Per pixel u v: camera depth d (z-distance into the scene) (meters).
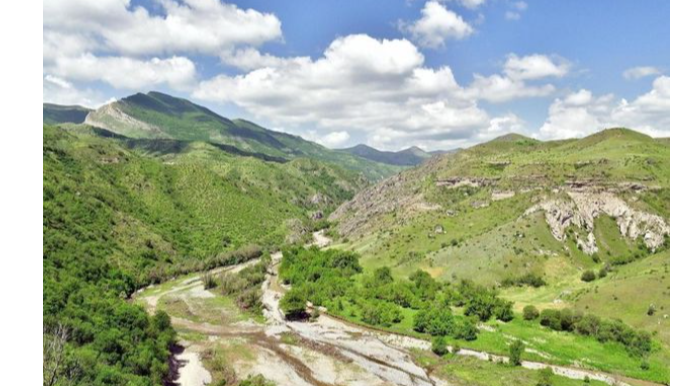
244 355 99.88
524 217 191.38
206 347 104.31
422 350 104.56
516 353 94.31
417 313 120.31
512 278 159.00
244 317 130.00
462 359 97.81
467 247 181.88
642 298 117.81
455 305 137.62
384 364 96.50
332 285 153.38
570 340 105.62
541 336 108.44
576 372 90.00
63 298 85.94
